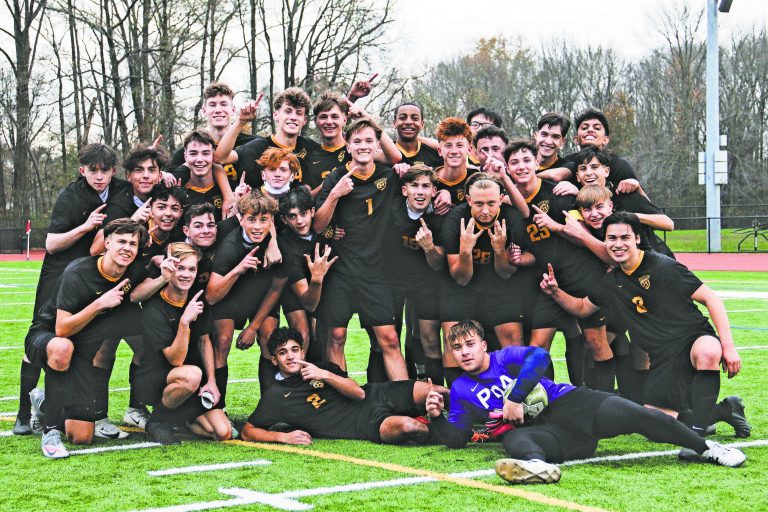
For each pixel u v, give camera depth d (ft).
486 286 20.49
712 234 103.81
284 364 18.86
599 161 20.89
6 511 13.44
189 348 18.97
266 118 124.26
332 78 122.42
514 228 20.39
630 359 21.16
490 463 16.58
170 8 115.24
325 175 23.82
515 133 181.37
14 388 25.79
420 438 18.16
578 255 20.20
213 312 20.10
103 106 137.90
